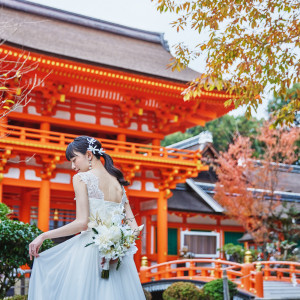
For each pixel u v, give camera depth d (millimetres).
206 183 32938
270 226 28938
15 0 23953
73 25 25188
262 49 8969
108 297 3881
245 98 9438
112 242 3879
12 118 20750
